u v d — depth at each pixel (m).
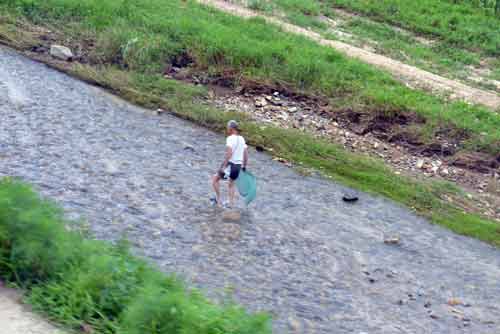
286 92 26.14
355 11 39.91
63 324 10.27
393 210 20.05
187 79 26.28
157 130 22.08
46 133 19.88
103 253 11.83
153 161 19.62
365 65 29.09
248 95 25.81
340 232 17.81
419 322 14.16
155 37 27.61
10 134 19.22
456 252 18.20
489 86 31.34
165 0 33.47
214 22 30.83
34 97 22.34
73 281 10.96
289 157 22.12
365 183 21.44
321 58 28.91
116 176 18.09
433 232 19.19
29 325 10.05
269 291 14.03
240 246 15.78
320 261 15.95
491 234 19.73
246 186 17.11
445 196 21.67
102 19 29.09
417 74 30.62
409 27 38.38
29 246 11.38
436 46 36.47
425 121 25.36
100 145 19.94
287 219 17.81
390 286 15.53
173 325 9.73
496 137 24.62
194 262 14.54
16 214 11.91
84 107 22.56
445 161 23.92
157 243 14.99
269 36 30.44
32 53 26.14
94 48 27.22
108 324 10.20
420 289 15.69
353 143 24.06
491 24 39.66
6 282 11.27
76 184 17.02
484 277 17.03
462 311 15.06
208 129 23.02
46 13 29.19
